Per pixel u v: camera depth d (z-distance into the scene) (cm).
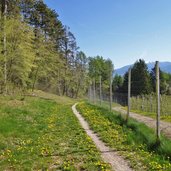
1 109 2575
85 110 3766
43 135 1900
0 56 3241
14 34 3556
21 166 1233
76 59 9994
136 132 1911
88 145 1630
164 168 1179
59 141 1748
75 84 9731
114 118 2623
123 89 11306
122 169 1212
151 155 1388
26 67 3966
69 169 1187
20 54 3659
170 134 2100
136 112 4562
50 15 6362
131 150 1515
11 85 4041
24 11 5491
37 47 5259
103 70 14938
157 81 1631
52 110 3562
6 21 3347
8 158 1325
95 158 1347
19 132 1878
